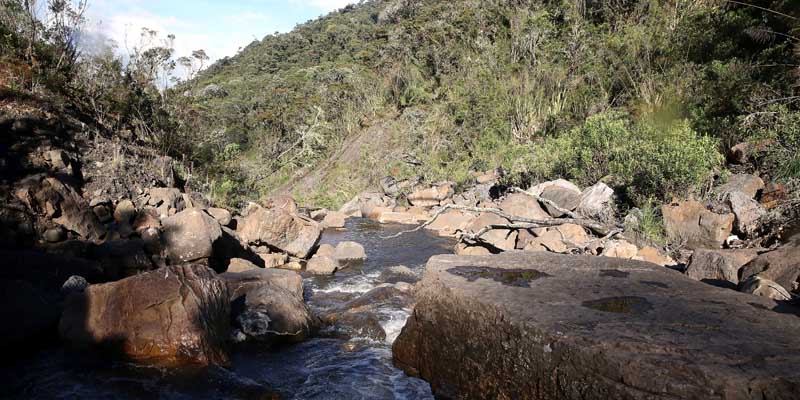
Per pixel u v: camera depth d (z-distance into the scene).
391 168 25.78
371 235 12.91
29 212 6.05
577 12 28.55
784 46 12.38
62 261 5.73
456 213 14.39
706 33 16.52
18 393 3.91
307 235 9.27
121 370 4.30
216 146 13.52
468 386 3.66
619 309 3.48
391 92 34.84
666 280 4.27
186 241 6.88
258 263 8.27
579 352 2.86
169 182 9.59
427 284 4.41
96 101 10.12
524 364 3.20
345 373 4.53
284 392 4.16
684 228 8.60
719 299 3.74
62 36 10.11
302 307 5.67
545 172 14.31
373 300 6.47
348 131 34.91
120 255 6.29
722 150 11.41
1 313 4.52
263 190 18.75
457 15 35.69
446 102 28.56
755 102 11.10
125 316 4.57
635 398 2.56
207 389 4.11
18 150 6.89
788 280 4.84
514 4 32.38
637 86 18.16
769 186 8.80
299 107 38.41
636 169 10.70
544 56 26.39
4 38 9.01
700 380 2.44
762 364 2.52
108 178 7.89
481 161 22.02
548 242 9.06
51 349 4.62
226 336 4.95
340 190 25.88
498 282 4.18
